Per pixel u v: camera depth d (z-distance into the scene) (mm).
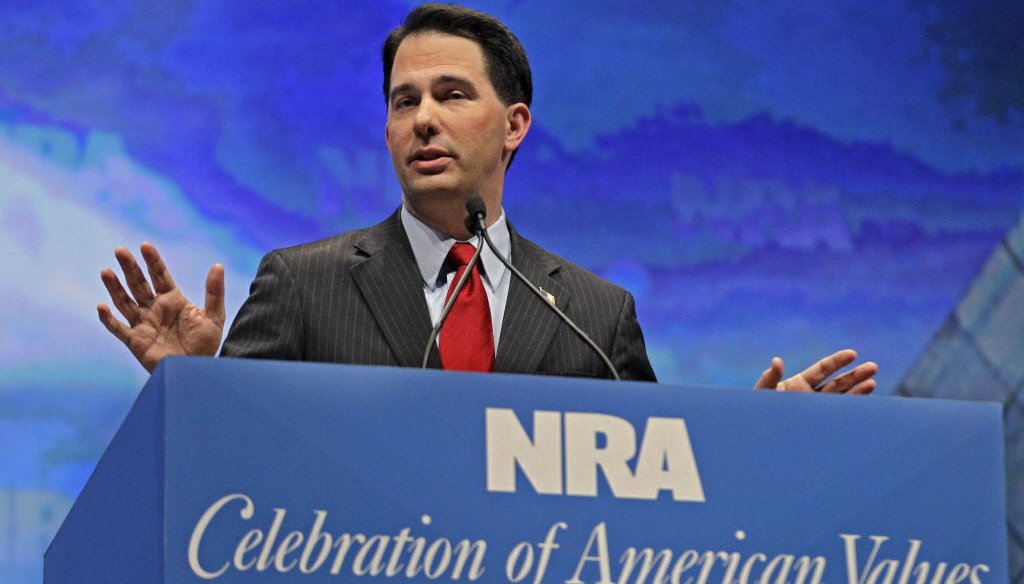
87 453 7797
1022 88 10195
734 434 2656
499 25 4484
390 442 2480
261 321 4047
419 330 4051
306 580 2393
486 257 4293
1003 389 9656
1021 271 9875
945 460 2762
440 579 2451
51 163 8078
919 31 10094
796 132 9688
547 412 2564
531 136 9164
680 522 2586
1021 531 9383
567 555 2514
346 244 4277
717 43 9664
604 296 4371
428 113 4258
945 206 9852
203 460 2387
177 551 2342
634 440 2598
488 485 2506
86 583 2822
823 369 3734
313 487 2430
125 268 3918
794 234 9508
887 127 9883
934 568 2709
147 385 2506
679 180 9375
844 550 2664
